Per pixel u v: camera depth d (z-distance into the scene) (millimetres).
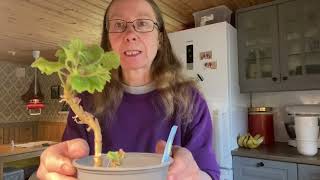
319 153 2094
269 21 2473
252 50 2549
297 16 2340
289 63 2369
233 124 2396
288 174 2021
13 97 4742
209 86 2406
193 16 2689
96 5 2188
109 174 346
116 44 704
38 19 2447
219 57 2375
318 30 2248
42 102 4848
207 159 719
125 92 781
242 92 2594
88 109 760
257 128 2633
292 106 2336
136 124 761
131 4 710
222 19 2475
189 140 747
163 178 389
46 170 448
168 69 799
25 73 4918
